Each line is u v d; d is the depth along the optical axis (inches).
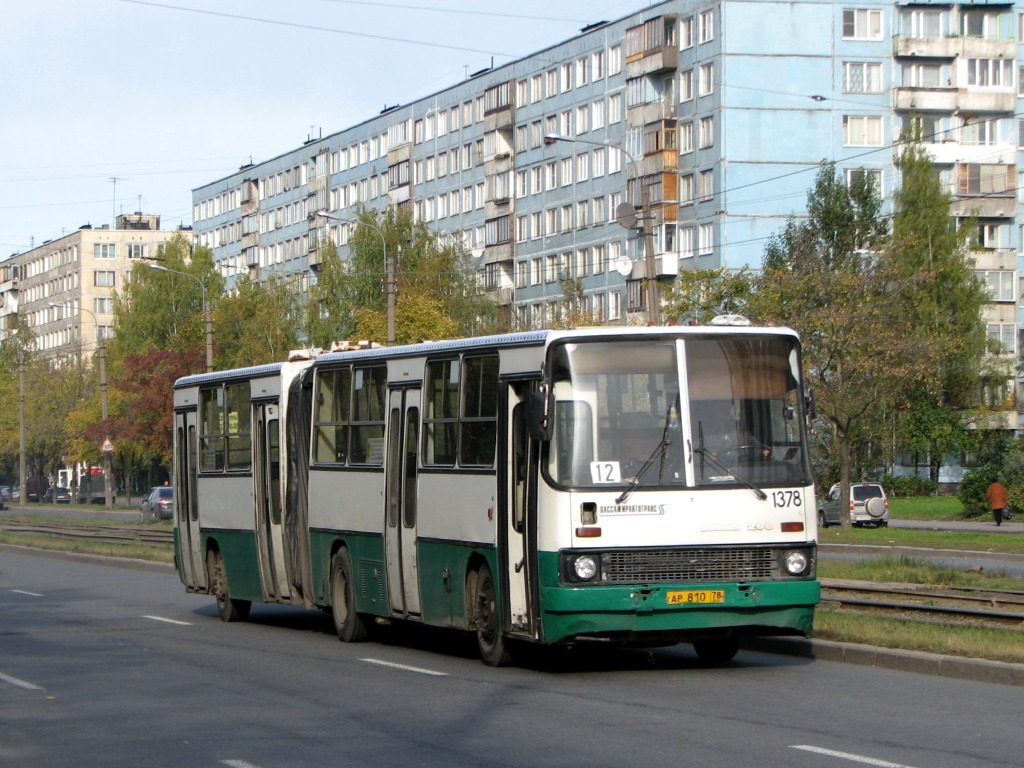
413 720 510.6
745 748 440.5
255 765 432.1
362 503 772.6
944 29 3403.1
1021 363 3344.0
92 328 7071.9
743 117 3294.8
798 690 571.2
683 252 3422.7
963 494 2529.5
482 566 657.0
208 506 978.7
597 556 592.1
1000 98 3427.7
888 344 2026.3
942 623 752.3
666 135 3440.0
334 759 438.9
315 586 831.7
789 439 619.8
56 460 4785.9
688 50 3408.0
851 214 3024.1
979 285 3265.3
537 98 3991.1
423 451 709.3
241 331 3211.1
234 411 945.5
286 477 871.1
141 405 2748.5
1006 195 3496.6
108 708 554.9
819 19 3326.8
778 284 2081.7
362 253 3329.2
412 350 729.6
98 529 2245.3
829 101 3331.7
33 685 625.9
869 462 2746.1
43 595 1174.3
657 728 481.1
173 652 754.8
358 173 4918.8
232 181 5871.1
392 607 740.7
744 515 605.3
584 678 618.2
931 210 3223.4
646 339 613.0
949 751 432.1
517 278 4089.6
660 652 718.5
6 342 6181.1
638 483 598.5
